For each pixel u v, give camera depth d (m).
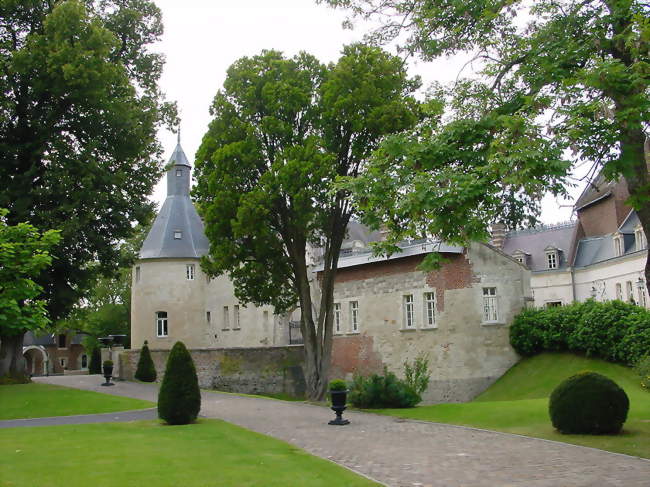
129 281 59.19
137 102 28.83
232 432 14.73
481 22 12.88
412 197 10.74
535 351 28.14
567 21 12.55
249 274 25.31
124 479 9.21
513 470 10.34
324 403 22.73
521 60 13.30
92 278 28.14
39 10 25.81
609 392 13.26
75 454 11.34
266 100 23.44
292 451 12.21
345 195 23.27
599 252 42.97
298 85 23.48
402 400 20.55
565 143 10.23
